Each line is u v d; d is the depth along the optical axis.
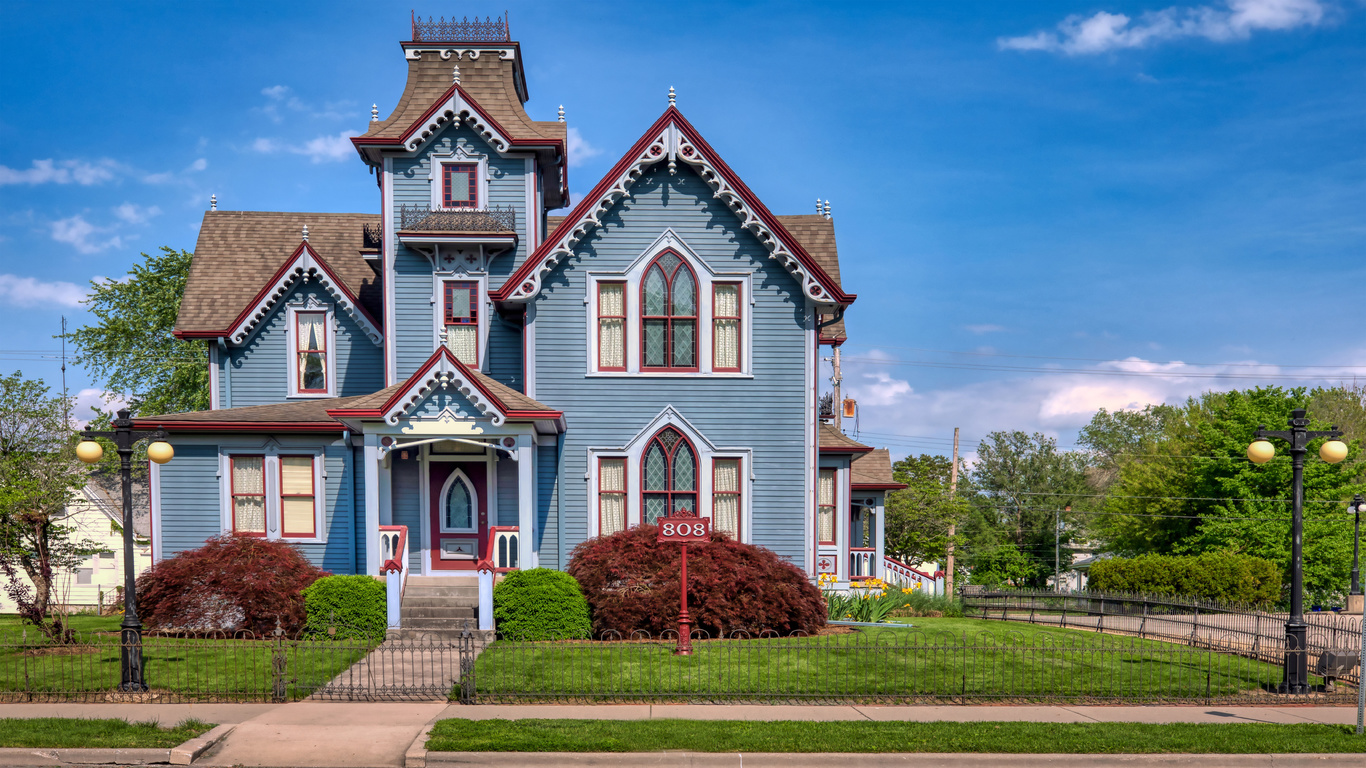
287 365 25.83
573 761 10.95
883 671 15.52
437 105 24.28
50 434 31.62
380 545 20.33
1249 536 39.84
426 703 13.62
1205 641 19.88
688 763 10.95
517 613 18.89
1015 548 67.69
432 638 18.64
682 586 17.00
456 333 24.42
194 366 41.81
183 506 23.36
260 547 20.28
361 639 18.77
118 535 41.44
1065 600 26.30
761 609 18.89
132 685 14.16
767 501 22.28
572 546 22.08
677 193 22.36
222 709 13.29
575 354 22.23
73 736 11.62
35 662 16.25
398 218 24.67
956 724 12.36
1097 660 16.81
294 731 12.14
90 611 30.14
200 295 26.53
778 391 22.38
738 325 22.47
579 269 22.28
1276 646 18.81
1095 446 87.31
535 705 13.50
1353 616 31.95
